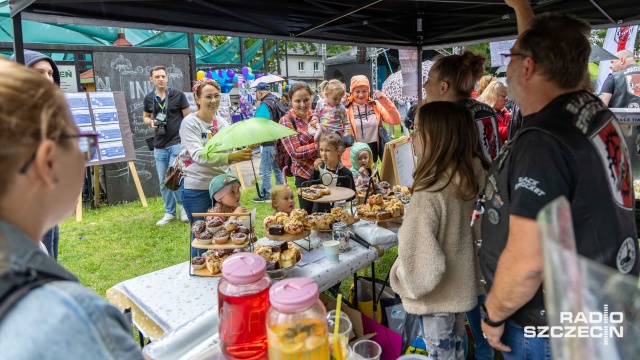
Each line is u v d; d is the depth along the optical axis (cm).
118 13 236
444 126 156
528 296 106
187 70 688
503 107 434
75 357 51
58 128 55
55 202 58
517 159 107
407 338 199
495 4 319
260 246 190
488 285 124
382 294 253
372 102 453
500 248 116
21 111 52
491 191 120
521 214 101
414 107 599
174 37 683
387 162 363
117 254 414
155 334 158
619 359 53
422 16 377
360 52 1225
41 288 53
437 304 162
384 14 360
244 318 100
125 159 584
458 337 178
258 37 317
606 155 103
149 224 511
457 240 160
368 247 222
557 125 103
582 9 305
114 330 56
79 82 603
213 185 229
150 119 500
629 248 107
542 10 307
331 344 110
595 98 111
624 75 441
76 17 221
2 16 547
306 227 221
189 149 274
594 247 99
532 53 109
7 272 51
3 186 53
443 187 156
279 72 1456
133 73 631
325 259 204
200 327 141
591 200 99
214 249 200
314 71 3438
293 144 343
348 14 309
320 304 94
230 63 1009
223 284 103
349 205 310
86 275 367
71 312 52
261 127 227
